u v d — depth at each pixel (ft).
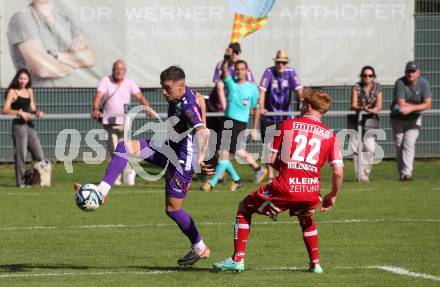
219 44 189.16
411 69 163.22
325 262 88.33
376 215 124.06
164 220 120.26
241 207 80.48
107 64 186.60
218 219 120.47
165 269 84.94
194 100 82.48
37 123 185.16
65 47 185.37
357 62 192.85
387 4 192.54
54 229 112.27
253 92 155.84
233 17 189.37
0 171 181.37
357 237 105.19
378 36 193.06
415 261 88.89
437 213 126.11
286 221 119.65
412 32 193.57
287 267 85.61
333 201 79.51
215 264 81.25
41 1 184.55
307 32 190.90
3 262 89.61
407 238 104.47
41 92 185.47
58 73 185.37
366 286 74.90
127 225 115.75
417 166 189.16
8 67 184.24
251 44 189.88
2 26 183.42
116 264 88.33
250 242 101.91
